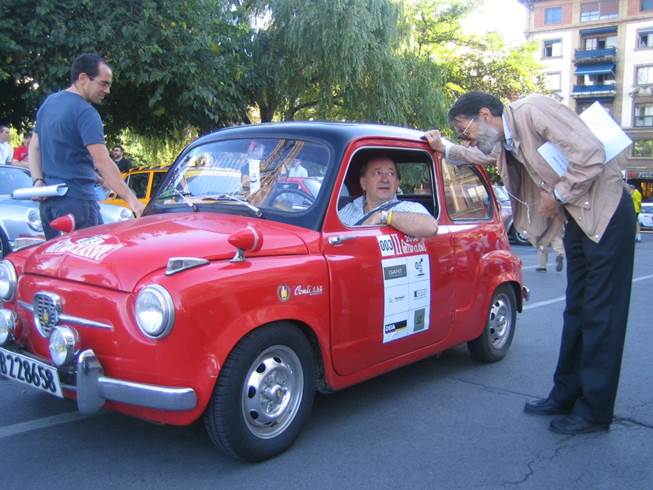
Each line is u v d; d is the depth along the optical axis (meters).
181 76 13.10
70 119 4.75
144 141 18.66
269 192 3.81
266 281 3.16
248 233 3.08
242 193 3.90
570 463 3.46
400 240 4.06
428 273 4.29
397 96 17.52
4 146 10.05
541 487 3.18
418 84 19.19
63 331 3.02
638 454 3.60
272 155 3.98
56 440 3.57
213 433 3.12
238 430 3.12
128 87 13.88
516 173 4.00
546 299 8.64
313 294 3.41
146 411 2.99
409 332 4.15
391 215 3.99
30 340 3.42
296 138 3.96
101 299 3.00
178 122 15.56
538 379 4.96
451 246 4.55
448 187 4.71
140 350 2.88
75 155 4.84
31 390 4.37
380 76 17.31
